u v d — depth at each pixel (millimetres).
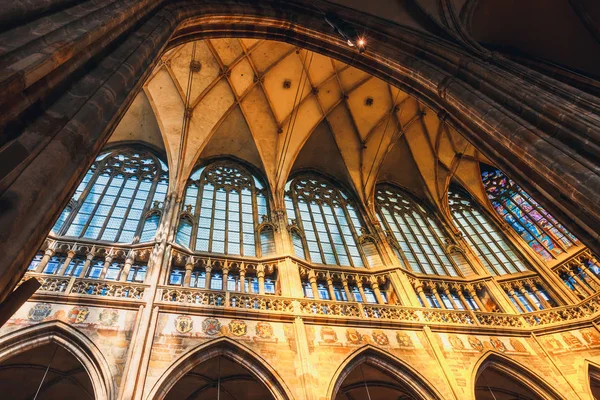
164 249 16234
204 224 19234
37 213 4984
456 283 19406
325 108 24203
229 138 23656
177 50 21266
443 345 15438
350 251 20484
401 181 26297
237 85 22891
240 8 14367
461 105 11117
